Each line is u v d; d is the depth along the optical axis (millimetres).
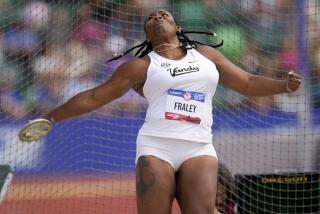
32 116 29219
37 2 30875
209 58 14172
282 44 30781
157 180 13047
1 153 27156
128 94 30641
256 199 21422
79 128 29312
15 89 29828
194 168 13203
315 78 29781
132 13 31250
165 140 13367
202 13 30781
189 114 13438
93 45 30969
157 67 13516
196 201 12852
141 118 30438
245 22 30922
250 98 29344
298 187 21312
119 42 31188
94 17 31141
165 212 13016
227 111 28938
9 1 31016
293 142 28938
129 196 27453
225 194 21578
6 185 20016
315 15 30453
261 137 28984
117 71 13773
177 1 31156
